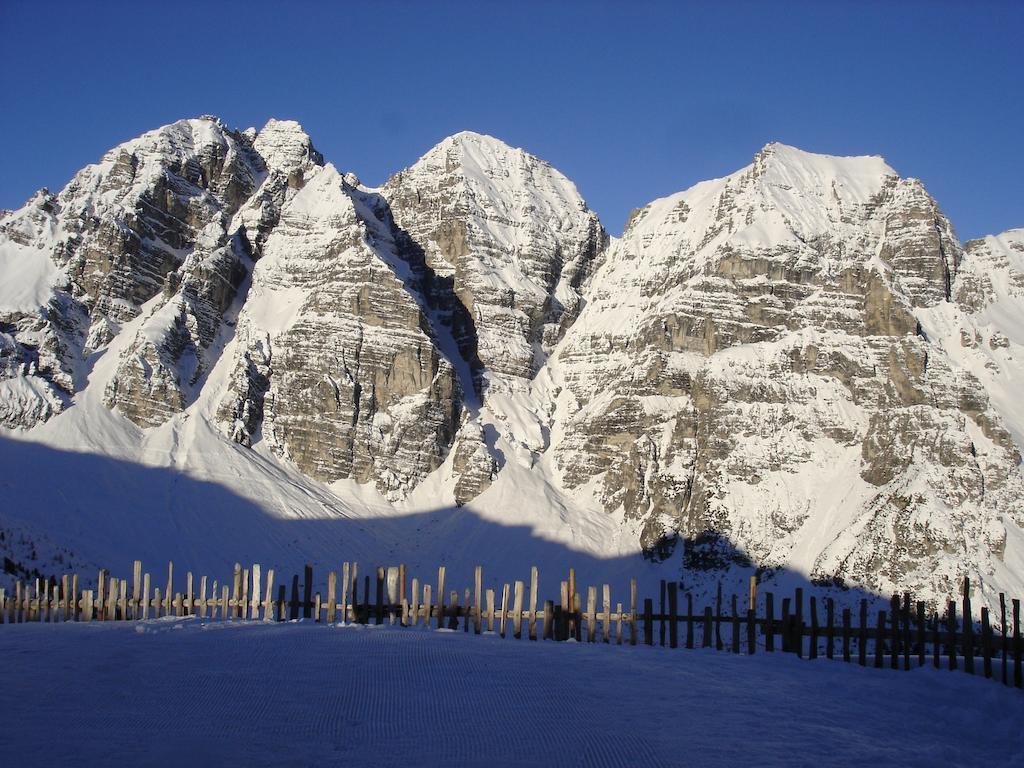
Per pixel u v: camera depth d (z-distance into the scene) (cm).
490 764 3881
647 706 4778
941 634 6153
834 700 5153
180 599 7981
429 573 14425
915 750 4338
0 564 10475
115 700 4644
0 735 4069
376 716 4478
